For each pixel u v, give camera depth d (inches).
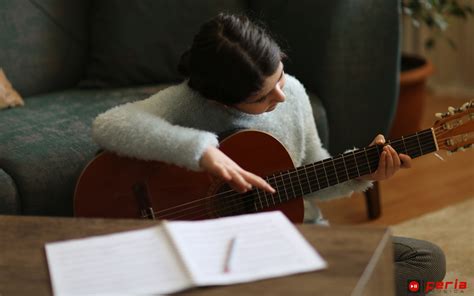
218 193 61.6
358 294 39.9
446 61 143.7
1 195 70.3
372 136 93.0
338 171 64.0
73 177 74.0
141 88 96.6
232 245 43.8
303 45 91.4
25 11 97.2
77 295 40.8
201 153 56.9
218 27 59.6
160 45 97.9
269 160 63.8
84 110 87.0
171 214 61.8
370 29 89.0
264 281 41.1
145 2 97.8
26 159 72.6
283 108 68.4
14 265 44.9
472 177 108.6
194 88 62.3
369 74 90.0
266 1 96.9
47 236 48.1
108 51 98.3
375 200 96.0
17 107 90.6
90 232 47.9
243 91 58.9
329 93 89.5
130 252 44.1
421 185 106.9
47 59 99.1
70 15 101.1
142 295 40.2
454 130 65.0
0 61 95.0
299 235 45.1
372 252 43.4
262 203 62.4
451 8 121.6
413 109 113.8
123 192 61.9
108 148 61.3
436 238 89.1
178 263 42.5
